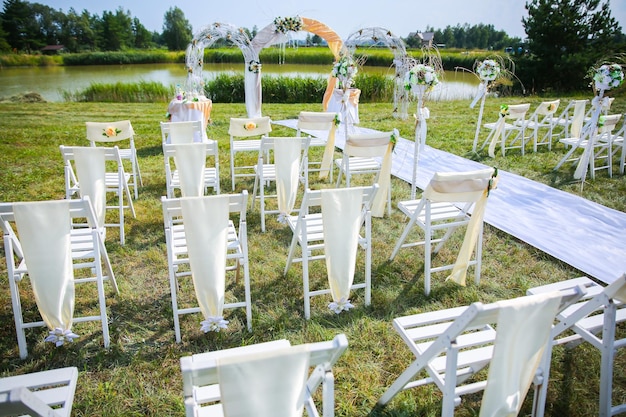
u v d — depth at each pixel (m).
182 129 5.02
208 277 2.57
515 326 1.62
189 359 1.32
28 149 7.52
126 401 2.33
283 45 9.91
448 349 1.73
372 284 3.47
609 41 16.06
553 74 16.36
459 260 3.30
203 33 8.77
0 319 2.96
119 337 2.80
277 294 3.31
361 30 7.39
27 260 2.38
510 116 6.82
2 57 34.62
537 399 2.14
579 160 6.46
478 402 2.37
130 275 3.54
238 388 1.35
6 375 2.49
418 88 4.61
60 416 1.61
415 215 3.36
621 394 2.41
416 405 2.33
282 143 3.98
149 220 4.60
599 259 3.84
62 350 2.68
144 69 30.69
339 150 7.55
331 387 1.56
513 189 5.52
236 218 4.69
